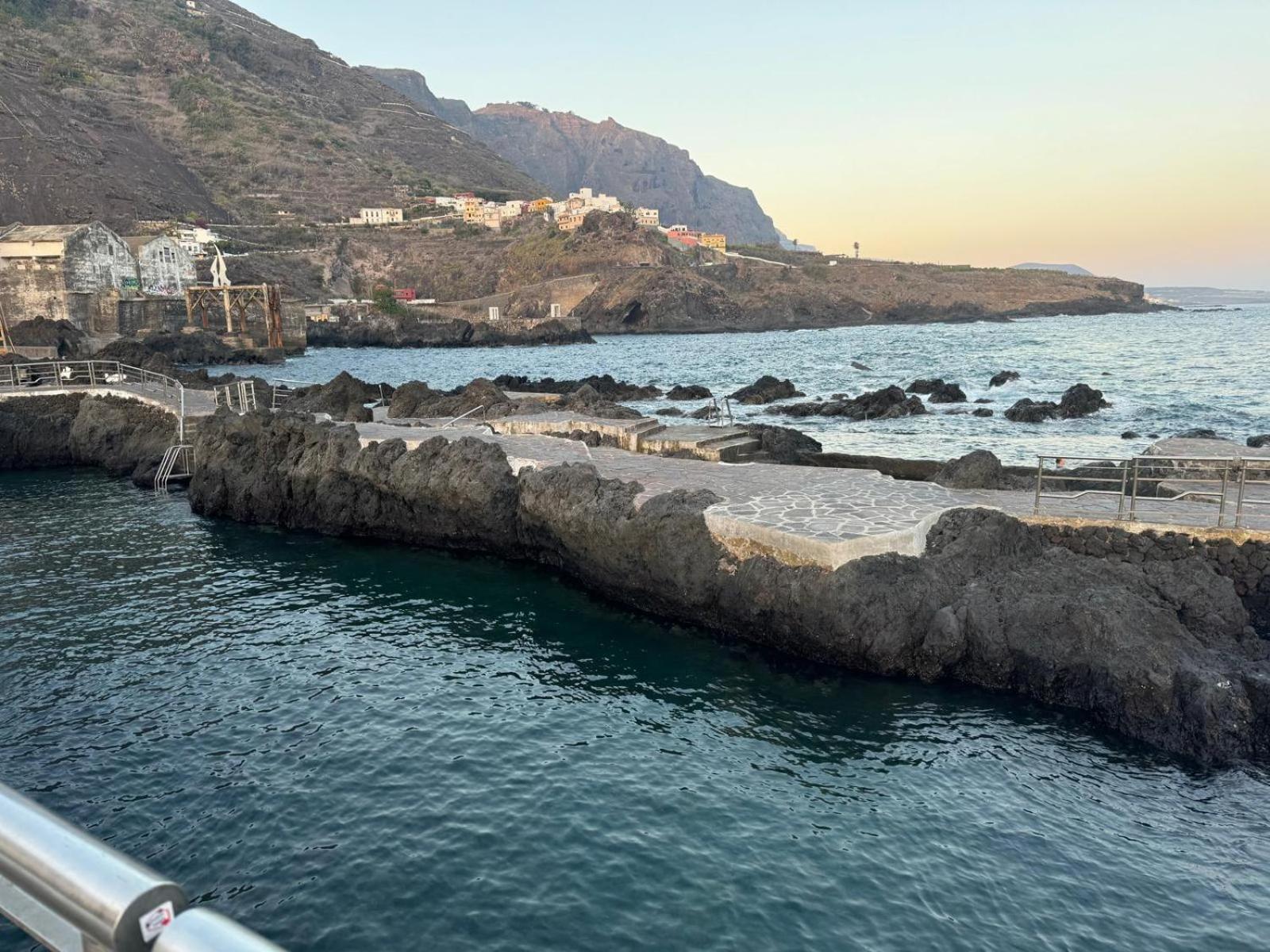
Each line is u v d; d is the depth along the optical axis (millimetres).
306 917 8930
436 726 12883
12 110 172625
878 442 35750
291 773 11633
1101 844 10000
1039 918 8828
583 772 11586
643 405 50031
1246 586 15141
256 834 10320
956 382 61312
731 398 51375
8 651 15797
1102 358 77500
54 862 1398
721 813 10633
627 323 168750
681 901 9086
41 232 89750
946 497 17906
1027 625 13703
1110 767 11648
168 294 102250
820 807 10758
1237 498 16672
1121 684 12625
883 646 14281
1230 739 11828
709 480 19922
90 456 34844
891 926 8727
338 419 34594
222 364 91688
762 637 15695
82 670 14961
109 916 1258
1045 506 17250
